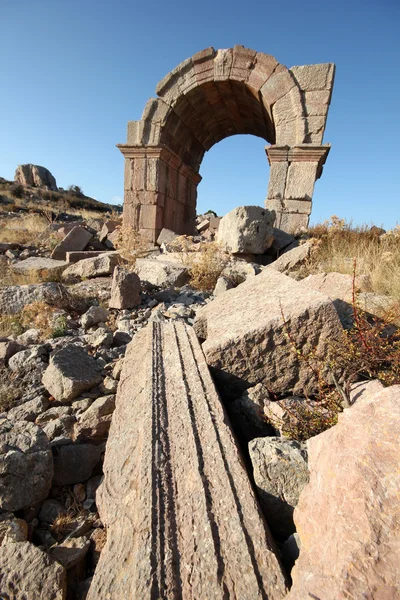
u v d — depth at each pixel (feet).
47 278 22.20
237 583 3.84
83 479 8.07
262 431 7.43
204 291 18.65
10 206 72.43
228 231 24.08
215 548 4.19
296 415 6.82
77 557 5.97
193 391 7.37
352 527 3.54
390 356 7.25
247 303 9.87
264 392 7.98
